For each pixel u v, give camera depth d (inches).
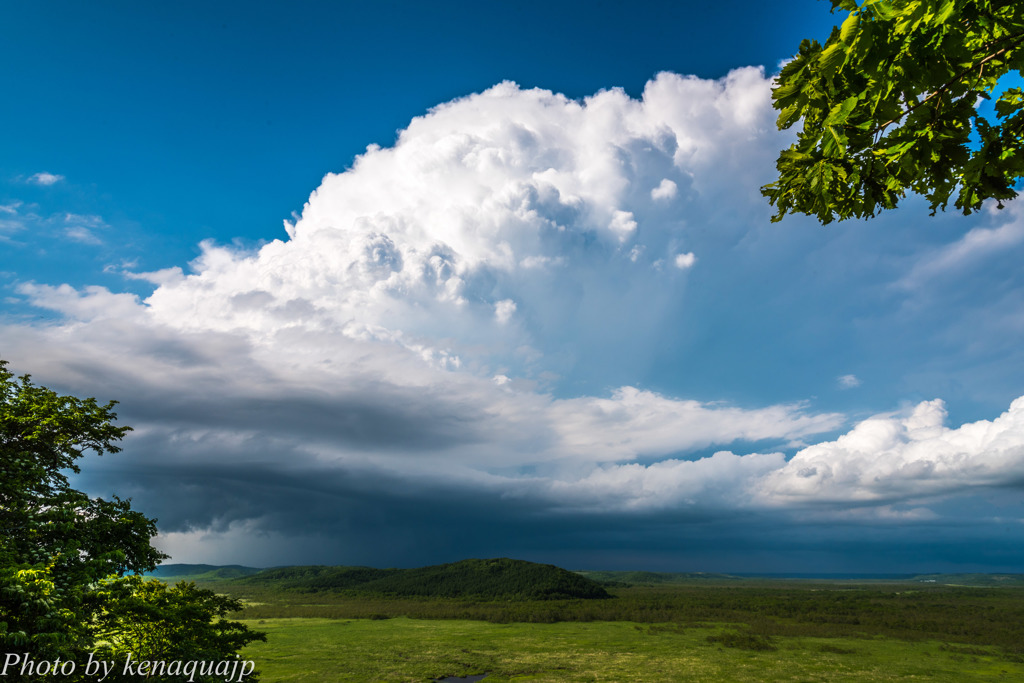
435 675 3511.3
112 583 1027.3
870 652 4279.0
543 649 4532.5
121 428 1200.8
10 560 819.4
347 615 7416.3
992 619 6269.7
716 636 5216.5
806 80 285.3
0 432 1072.8
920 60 254.4
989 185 277.7
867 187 305.9
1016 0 245.8
